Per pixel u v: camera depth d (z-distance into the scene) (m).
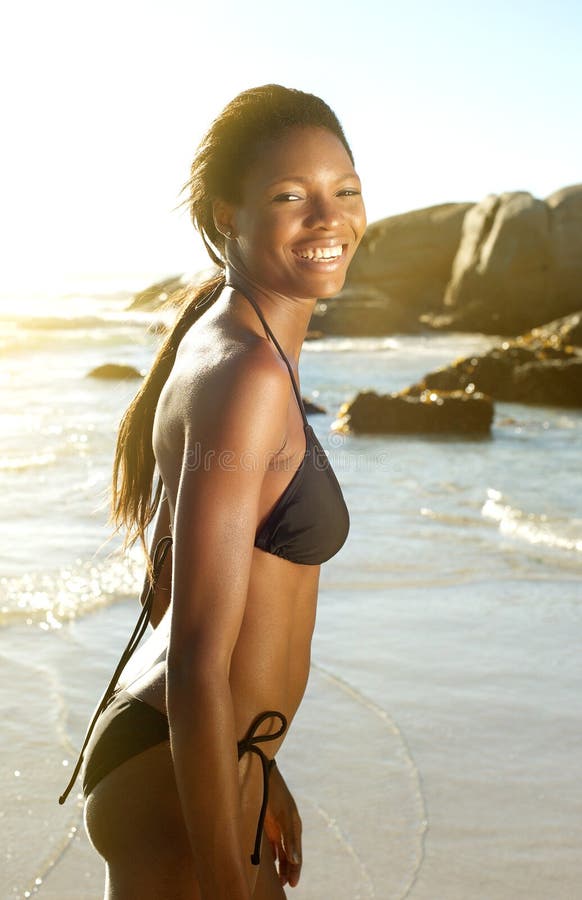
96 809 1.69
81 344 26.38
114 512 2.03
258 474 1.50
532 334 26.27
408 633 4.73
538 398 16.75
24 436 10.82
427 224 41.69
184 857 1.62
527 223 37.78
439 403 12.98
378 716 3.81
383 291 41.28
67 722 3.66
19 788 3.19
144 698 1.71
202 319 1.75
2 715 3.69
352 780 3.34
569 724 3.80
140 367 19.92
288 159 1.66
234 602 1.47
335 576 5.64
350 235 1.73
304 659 1.88
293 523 1.66
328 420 14.05
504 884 2.79
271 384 1.50
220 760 1.45
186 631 1.46
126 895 1.62
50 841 2.93
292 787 3.28
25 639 4.50
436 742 3.62
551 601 5.29
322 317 36.41
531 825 3.10
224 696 1.46
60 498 7.51
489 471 9.70
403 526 6.99
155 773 1.65
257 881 1.82
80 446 10.12
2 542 6.18
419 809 3.17
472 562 6.02
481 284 38.38
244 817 1.70
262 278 1.73
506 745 3.61
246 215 1.71
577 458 10.64
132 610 4.96
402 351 28.16
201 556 1.46
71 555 5.90
